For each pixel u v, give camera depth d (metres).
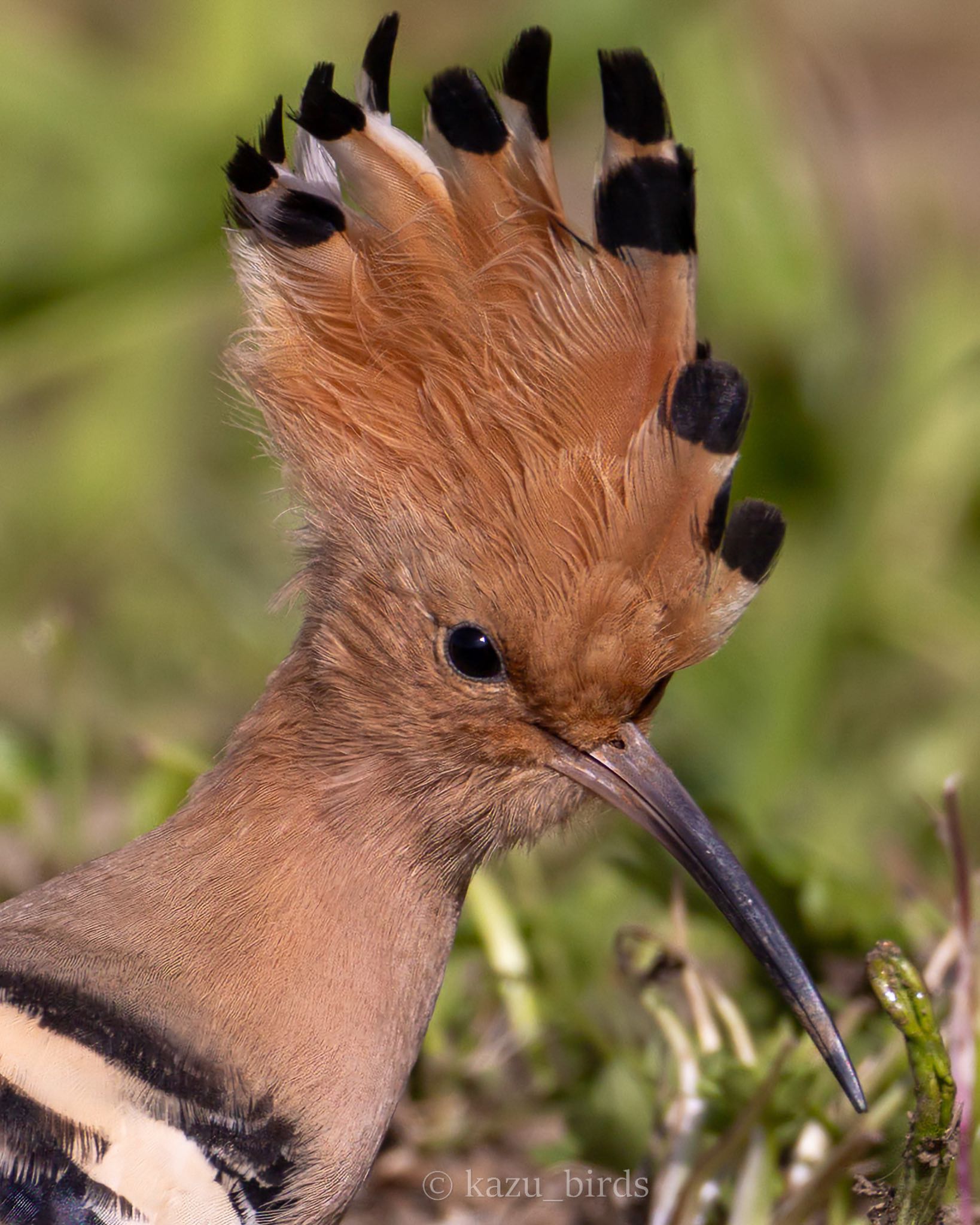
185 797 8.41
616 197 7.01
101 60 13.32
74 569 13.87
